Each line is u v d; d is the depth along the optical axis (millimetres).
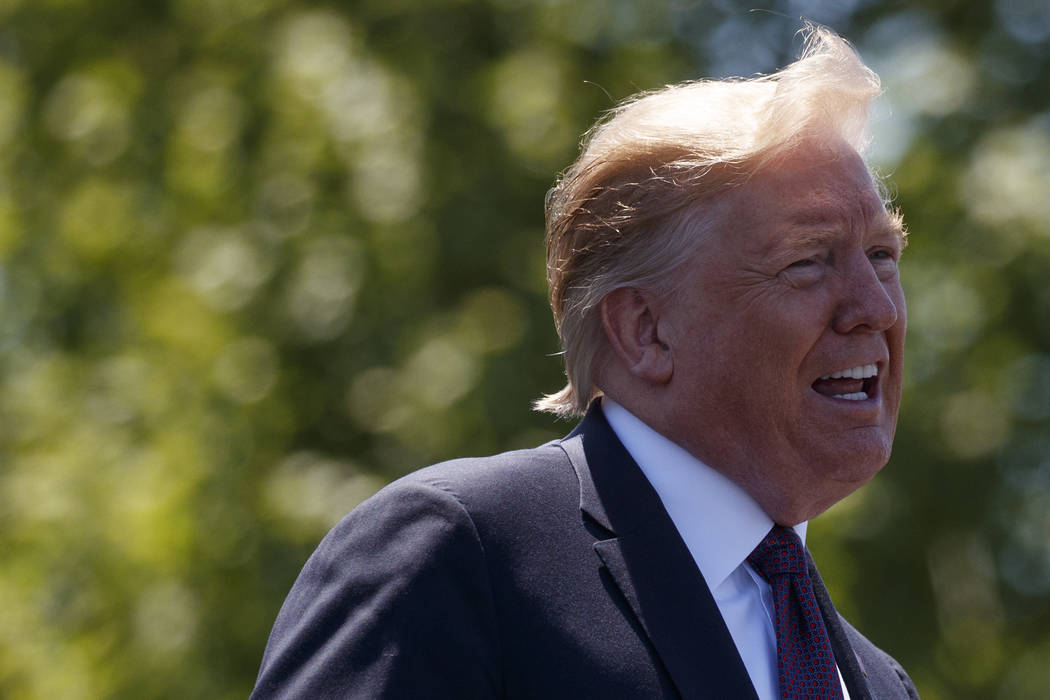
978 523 13570
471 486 3582
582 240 3998
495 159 13125
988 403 13320
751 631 3705
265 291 12852
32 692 12648
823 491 3836
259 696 3295
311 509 12281
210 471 12625
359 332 12742
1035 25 14484
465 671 3270
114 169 14328
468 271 13062
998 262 13086
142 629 12539
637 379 3898
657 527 3648
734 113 3887
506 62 13359
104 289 14844
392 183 12664
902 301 3951
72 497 13039
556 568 3482
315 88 13164
